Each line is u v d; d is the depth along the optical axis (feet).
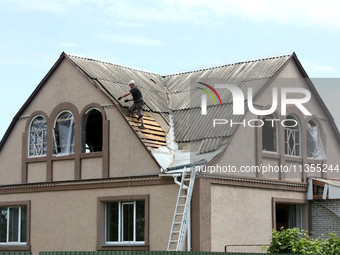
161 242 61.31
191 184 59.26
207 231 59.77
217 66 78.64
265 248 60.59
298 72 73.61
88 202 67.31
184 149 65.92
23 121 74.49
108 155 66.74
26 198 72.38
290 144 72.49
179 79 80.38
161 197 62.23
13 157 74.69
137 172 64.28
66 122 71.26
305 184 71.97
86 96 69.51
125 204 65.62
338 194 69.21
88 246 66.33
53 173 70.69
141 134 65.31
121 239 65.21
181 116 71.36
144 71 81.82
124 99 68.85
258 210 66.13
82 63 71.87
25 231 72.84
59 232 68.80
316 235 71.61
